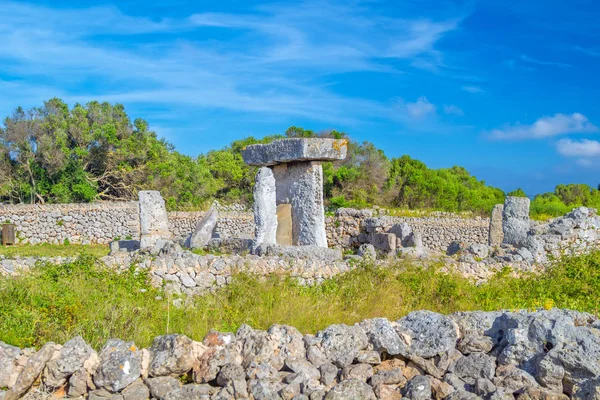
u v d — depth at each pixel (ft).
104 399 18.29
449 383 18.71
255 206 50.19
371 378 18.79
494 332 20.39
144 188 114.83
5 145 108.68
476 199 150.71
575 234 58.08
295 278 35.83
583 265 42.47
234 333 23.06
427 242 95.40
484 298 33.88
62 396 18.60
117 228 90.84
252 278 33.63
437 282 34.68
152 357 19.33
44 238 88.07
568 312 20.74
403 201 133.39
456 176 183.32
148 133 119.96
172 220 92.53
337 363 19.38
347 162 136.56
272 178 50.52
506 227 60.95
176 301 32.04
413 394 18.12
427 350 19.65
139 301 30.30
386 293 32.37
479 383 18.03
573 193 174.29
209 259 35.91
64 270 33.99
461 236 96.48
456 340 20.01
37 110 113.29
